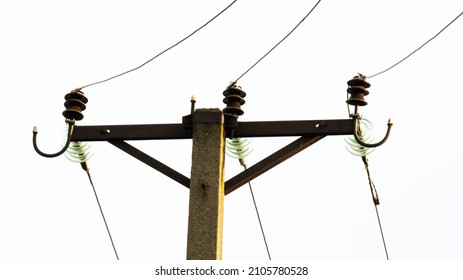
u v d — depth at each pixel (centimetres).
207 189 1170
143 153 1238
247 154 1250
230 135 1226
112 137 1248
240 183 1213
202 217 1155
